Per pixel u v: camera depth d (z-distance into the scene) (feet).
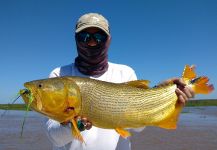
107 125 2.57
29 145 9.01
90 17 3.02
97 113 2.52
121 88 2.62
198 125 13.99
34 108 2.43
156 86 2.76
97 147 2.94
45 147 8.73
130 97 2.62
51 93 2.39
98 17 3.04
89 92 2.50
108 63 3.26
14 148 8.55
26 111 2.39
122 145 3.05
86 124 2.44
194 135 10.78
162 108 2.71
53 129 2.82
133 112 2.62
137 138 10.28
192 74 2.83
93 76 3.14
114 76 3.18
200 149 8.36
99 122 2.55
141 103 2.65
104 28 3.02
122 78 3.19
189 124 14.48
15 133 11.48
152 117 2.67
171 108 2.75
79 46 3.06
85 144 2.74
